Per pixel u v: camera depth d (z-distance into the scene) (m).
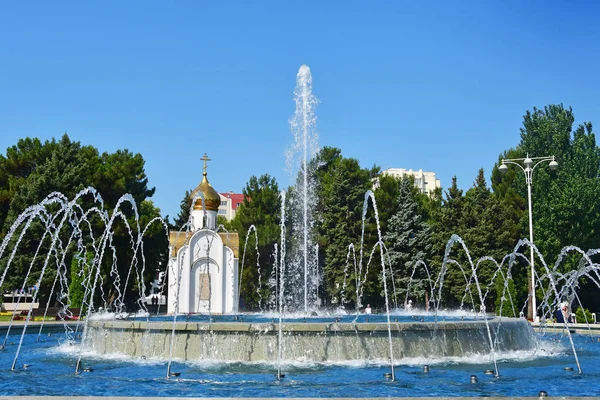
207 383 11.34
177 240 41.69
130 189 47.84
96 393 10.39
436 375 12.40
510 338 16.36
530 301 39.03
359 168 47.84
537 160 48.34
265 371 12.77
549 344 20.28
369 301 44.47
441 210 45.97
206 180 44.59
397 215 44.78
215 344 14.18
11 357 16.30
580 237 39.50
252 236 48.00
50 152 46.00
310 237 46.41
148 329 14.90
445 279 43.81
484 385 11.29
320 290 46.09
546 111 51.66
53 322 29.81
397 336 14.23
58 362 14.70
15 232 40.53
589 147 47.78
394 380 11.74
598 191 39.72
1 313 38.72
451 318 22.81
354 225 44.72
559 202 39.44
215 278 41.34
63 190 42.25
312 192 48.16
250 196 52.19
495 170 54.47
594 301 43.00
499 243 43.50
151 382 11.50
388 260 42.72
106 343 15.85
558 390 10.80
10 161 45.50
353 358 13.91
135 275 47.41
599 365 14.38
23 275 40.06
